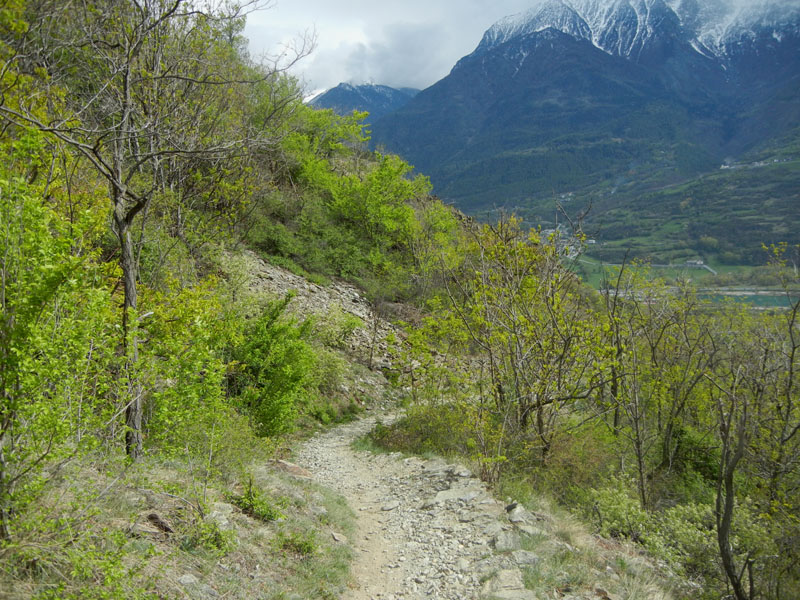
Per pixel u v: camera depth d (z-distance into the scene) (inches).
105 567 143.5
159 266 445.4
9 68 220.7
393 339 626.5
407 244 1273.4
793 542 355.9
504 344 461.7
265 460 381.7
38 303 143.8
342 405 730.2
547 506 368.8
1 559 133.0
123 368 187.3
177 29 340.2
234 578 202.1
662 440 687.7
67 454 147.6
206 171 717.9
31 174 250.5
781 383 542.0
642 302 651.5
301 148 1317.7
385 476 450.0
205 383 217.3
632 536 387.9
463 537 301.9
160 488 214.1
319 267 1096.2
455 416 502.6
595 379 470.0
